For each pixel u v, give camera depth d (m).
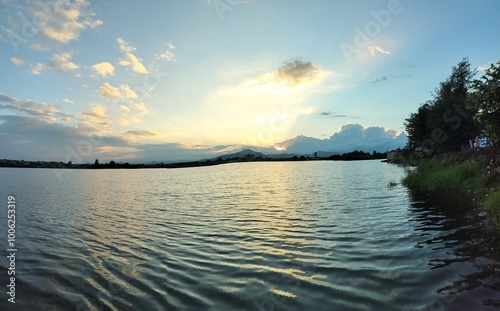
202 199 23.58
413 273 7.12
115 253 10.10
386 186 26.50
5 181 48.56
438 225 11.38
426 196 18.48
